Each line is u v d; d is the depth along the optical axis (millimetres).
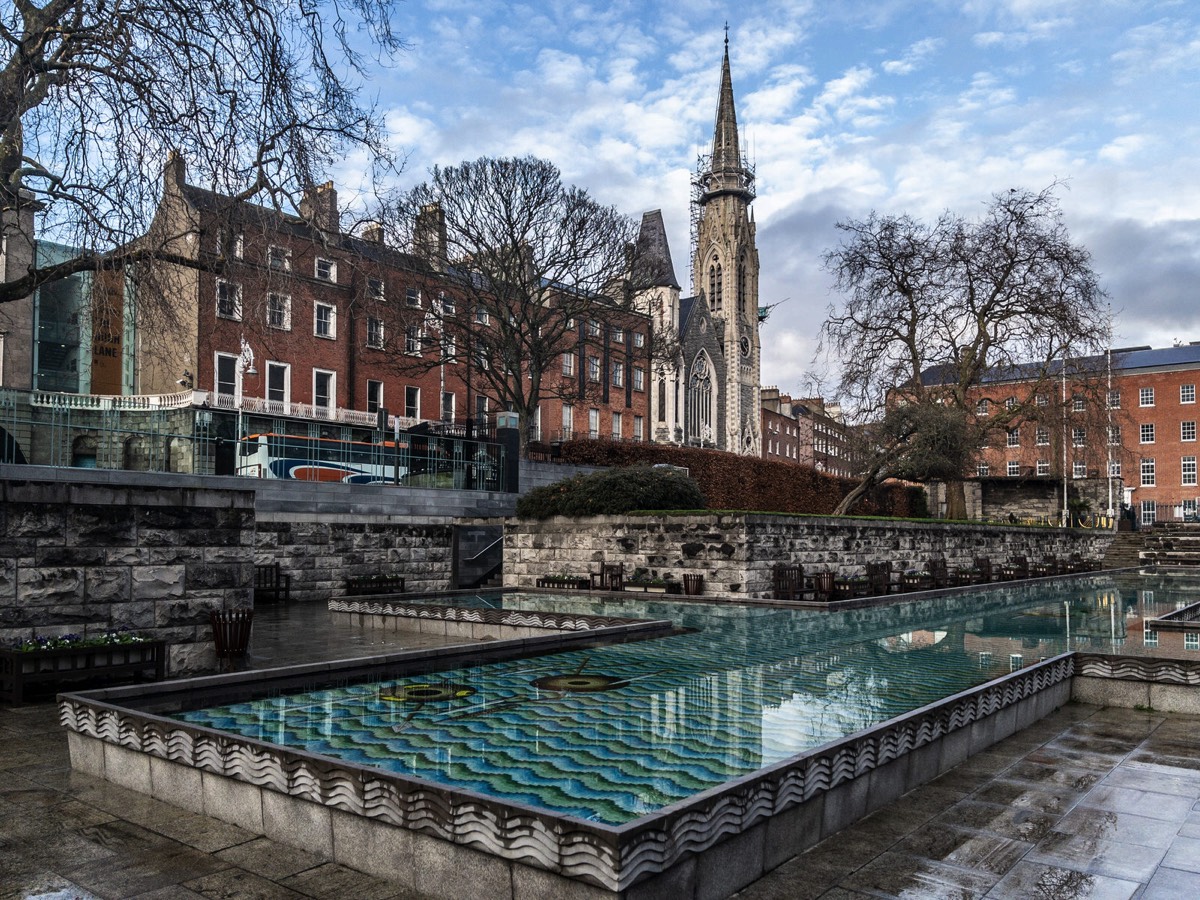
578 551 21234
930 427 33781
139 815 5027
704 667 9711
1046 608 18344
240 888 4016
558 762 5559
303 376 42344
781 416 100125
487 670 9375
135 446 19500
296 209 12727
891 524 24375
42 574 8570
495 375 36188
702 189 96312
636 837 3408
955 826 4820
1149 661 7996
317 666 8461
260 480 20156
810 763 4531
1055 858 4359
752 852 4094
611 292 38031
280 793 4625
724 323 90875
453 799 3867
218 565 9914
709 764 5516
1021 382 43281
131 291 12422
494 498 26359
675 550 19578
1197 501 70938
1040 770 5945
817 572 19797
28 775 5840
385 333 41062
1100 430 37719
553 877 3531
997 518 48750
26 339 33188
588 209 35438
